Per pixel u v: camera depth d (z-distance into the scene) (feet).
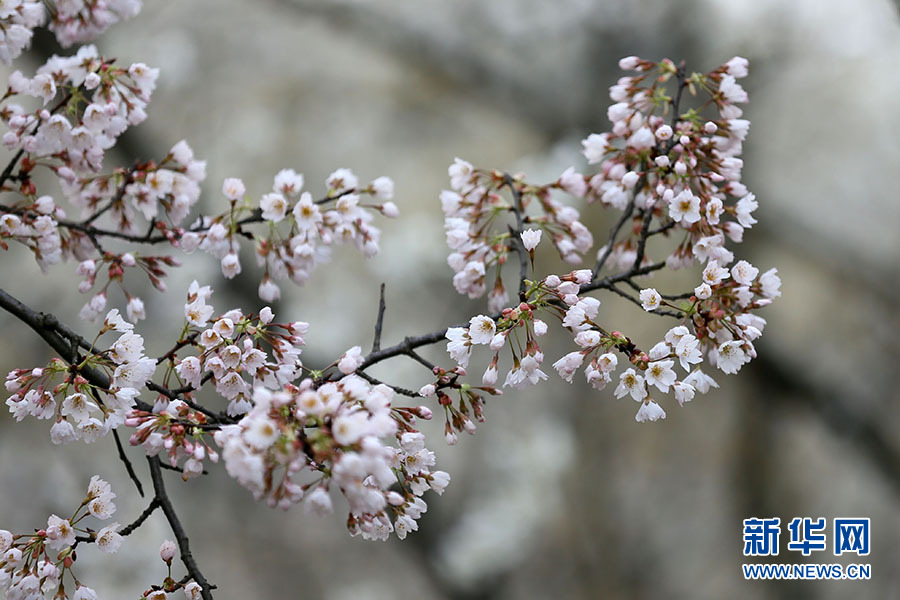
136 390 7.91
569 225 9.84
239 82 30.40
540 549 28.32
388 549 27.07
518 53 31.99
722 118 9.27
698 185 9.18
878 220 31.19
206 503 27.61
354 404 6.53
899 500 30.50
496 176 9.86
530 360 7.59
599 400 30.81
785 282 31.94
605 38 30.25
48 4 9.81
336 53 32.30
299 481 15.97
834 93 30.45
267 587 26.89
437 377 8.00
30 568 7.94
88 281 9.46
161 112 28.53
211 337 7.95
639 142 9.18
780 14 29.19
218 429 7.68
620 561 29.66
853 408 30.94
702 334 8.09
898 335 31.01
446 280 26.55
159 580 21.59
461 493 25.35
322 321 24.82
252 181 28.78
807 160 31.30
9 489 24.02
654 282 28.99
